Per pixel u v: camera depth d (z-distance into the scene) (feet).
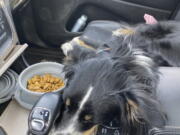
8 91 2.13
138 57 1.57
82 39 1.91
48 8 2.32
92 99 1.48
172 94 1.35
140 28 1.92
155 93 1.38
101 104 1.49
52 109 1.52
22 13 2.30
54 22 2.38
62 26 2.39
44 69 2.26
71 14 2.37
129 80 1.49
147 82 1.46
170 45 1.76
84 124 1.52
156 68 1.51
